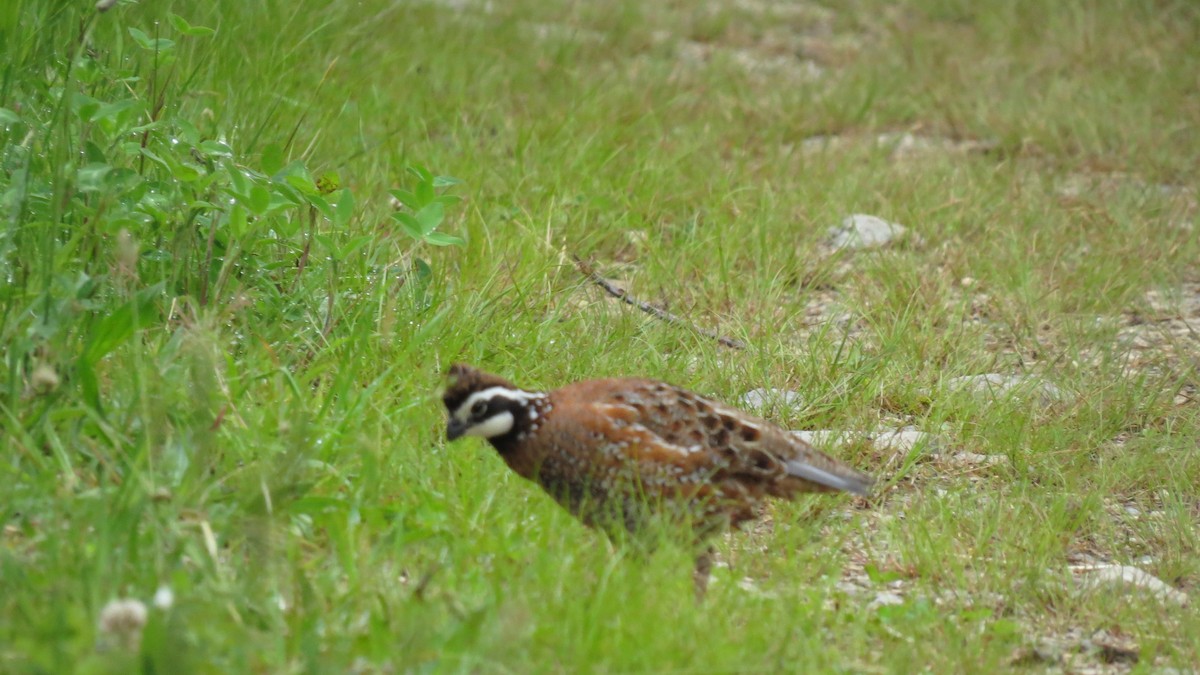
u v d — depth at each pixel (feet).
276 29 52.49
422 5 77.15
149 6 45.21
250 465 26.16
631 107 67.46
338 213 33.58
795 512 30.73
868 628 26.00
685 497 27.25
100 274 30.63
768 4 100.58
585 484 26.99
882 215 54.85
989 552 30.66
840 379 38.70
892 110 72.84
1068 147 67.46
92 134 35.78
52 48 36.60
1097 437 37.19
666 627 22.67
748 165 60.39
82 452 26.03
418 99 61.00
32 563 23.07
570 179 53.52
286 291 35.19
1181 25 91.76
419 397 30.42
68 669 18.97
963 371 40.45
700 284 45.57
